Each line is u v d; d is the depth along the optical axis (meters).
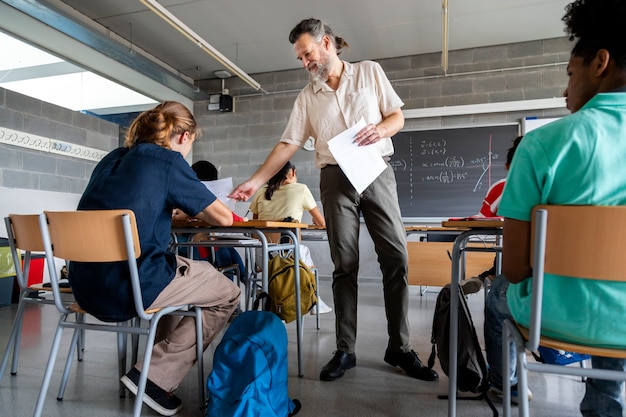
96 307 1.21
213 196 1.34
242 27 4.48
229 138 5.82
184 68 5.61
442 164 4.96
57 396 1.54
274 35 4.68
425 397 1.53
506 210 0.80
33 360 1.96
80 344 2.00
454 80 5.00
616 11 0.74
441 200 4.95
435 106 5.05
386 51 5.04
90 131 4.73
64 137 4.39
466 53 4.98
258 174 1.86
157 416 1.38
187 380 1.73
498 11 4.14
